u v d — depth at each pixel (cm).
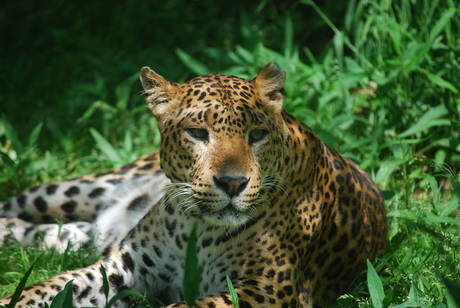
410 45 1152
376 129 1098
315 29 1834
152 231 790
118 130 1383
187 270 543
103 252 941
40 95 1591
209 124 687
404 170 1028
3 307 656
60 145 1363
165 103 726
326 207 805
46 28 1872
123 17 1892
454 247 770
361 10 1210
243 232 739
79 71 1675
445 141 1087
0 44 1841
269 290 739
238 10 1947
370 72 1179
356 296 786
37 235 1010
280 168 734
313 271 814
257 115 702
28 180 1195
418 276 776
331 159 836
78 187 1026
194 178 693
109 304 630
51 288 737
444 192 1038
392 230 952
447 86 1058
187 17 1900
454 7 1093
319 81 1303
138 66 1642
